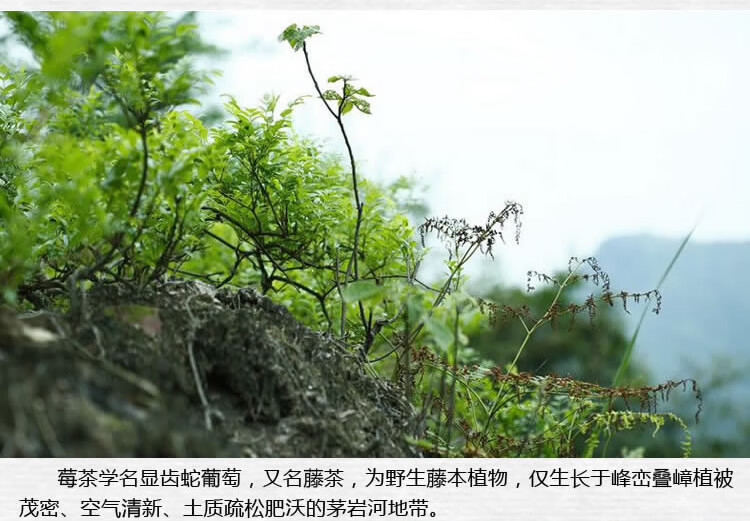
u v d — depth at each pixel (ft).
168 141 7.11
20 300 7.63
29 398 5.13
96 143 6.57
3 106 8.38
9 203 7.72
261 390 6.61
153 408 5.74
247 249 11.46
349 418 7.11
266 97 9.49
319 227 9.90
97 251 7.09
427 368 9.55
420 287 10.02
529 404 10.16
